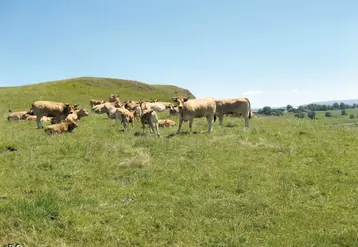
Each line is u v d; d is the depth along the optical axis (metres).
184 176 9.44
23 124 23.98
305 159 11.07
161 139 13.90
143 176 9.48
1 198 7.56
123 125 21.11
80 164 10.65
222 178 9.24
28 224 6.20
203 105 16.64
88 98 56.97
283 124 20.09
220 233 6.20
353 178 9.13
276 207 7.24
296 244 5.74
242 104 19.52
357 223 6.47
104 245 5.72
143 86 85.25
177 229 6.37
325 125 19.80
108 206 7.25
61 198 7.52
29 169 10.05
